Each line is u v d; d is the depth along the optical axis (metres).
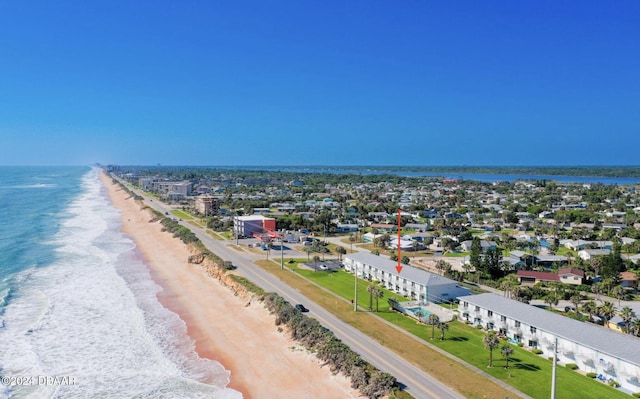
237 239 145.50
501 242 145.75
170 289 98.25
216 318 80.88
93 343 69.50
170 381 58.56
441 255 133.62
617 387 54.66
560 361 61.81
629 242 138.25
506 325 70.44
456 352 63.91
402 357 61.69
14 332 72.12
